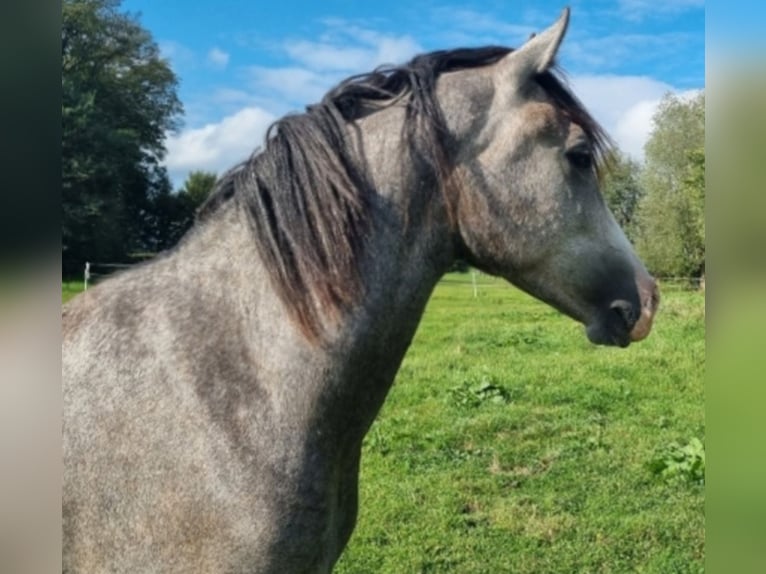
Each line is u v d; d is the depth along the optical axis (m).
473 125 2.00
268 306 1.85
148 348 1.84
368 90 2.04
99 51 22.81
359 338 1.88
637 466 5.38
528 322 13.63
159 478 1.74
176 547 1.74
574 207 2.03
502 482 5.09
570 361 9.24
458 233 2.03
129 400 1.79
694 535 4.28
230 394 1.78
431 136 1.95
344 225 1.85
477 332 12.08
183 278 1.93
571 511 4.63
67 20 22.00
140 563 1.76
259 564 1.74
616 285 2.08
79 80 21.89
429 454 5.68
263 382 1.80
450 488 4.96
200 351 1.81
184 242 2.01
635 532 4.32
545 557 4.06
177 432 1.75
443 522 4.44
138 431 1.77
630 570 3.93
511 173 1.99
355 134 1.97
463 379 8.21
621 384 7.91
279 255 1.83
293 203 1.85
